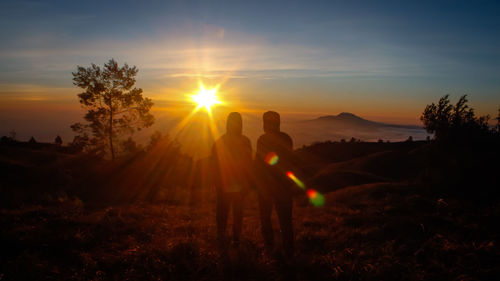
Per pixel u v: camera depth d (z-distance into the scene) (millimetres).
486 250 4637
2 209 8914
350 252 4934
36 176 20375
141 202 12578
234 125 5555
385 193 12188
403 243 5430
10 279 3760
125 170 24375
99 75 34656
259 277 4113
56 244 5223
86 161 32312
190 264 4477
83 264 4406
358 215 8109
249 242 5719
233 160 5500
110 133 36000
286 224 4949
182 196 14656
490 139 15172
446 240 5266
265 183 5016
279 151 4973
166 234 6578
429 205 8938
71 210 9078
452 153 13883
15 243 5145
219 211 5742
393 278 3930
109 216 8008
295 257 4703
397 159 32156
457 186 11891
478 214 7391
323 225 7387
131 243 5707
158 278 4055
